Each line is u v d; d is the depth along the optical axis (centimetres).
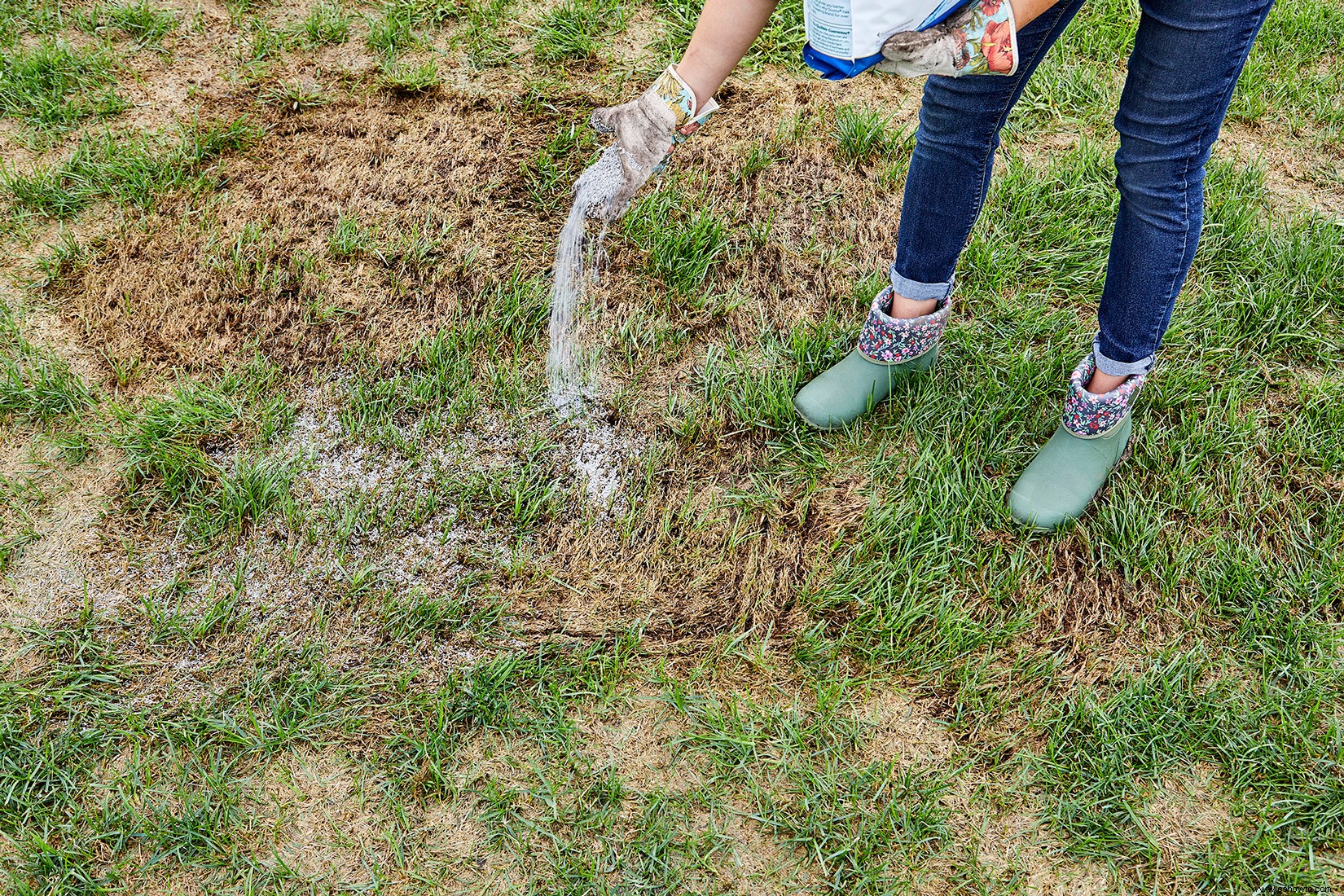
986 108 193
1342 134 318
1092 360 219
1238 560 215
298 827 181
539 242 280
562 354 256
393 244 277
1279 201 301
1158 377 251
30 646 199
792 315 270
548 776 189
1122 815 186
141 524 219
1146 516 225
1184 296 272
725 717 198
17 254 269
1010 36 146
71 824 178
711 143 308
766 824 185
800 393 244
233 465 232
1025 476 229
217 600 207
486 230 282
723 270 278
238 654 201
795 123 312
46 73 310
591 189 176
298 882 175
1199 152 180
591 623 210
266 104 313
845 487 234
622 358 258
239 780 186
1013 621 210
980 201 212
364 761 189
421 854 179
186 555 216
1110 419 220
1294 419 244
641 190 290
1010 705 200
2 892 169
